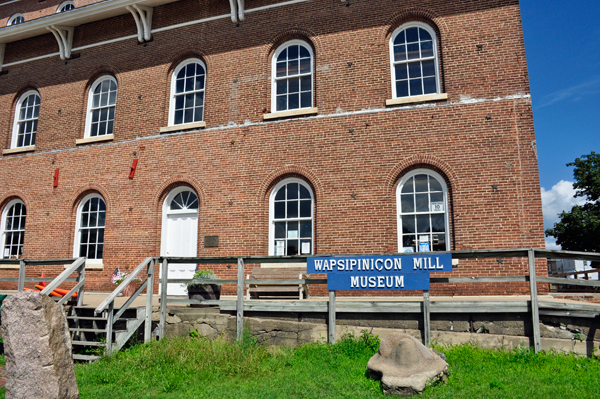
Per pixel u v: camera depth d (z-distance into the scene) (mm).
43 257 14336
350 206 11516
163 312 9109
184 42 14047
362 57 12172
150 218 13242
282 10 13156
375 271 8195
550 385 6117
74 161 14594
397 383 5922
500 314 7809
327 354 7758
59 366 5492
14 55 16500
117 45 14883
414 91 11867
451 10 11727
